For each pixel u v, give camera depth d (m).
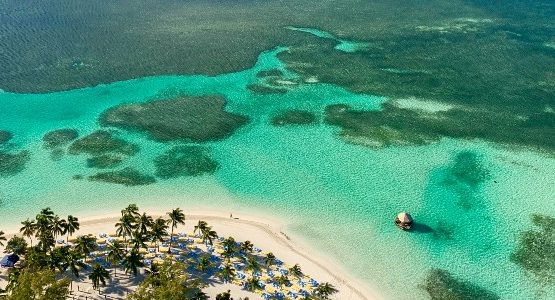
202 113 135.38
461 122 134.12
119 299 76.12
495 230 96.12
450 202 103.38
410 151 120.50
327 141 123.62
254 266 82.06
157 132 125.62
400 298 80.50
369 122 132.62
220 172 110.50
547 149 123.88
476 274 86.00
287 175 110.12
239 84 152.12
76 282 78.56
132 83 150.75
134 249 79.06
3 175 106.69
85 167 110.81
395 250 90.31
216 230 92.12
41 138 121.62
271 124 130.88
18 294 65.75
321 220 96.75
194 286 75.50
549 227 97.31
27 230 80.88
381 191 105.94
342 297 79.44
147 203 99.44
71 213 95.75
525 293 82.56
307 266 85.19
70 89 145.88
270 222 95.56
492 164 116.69
